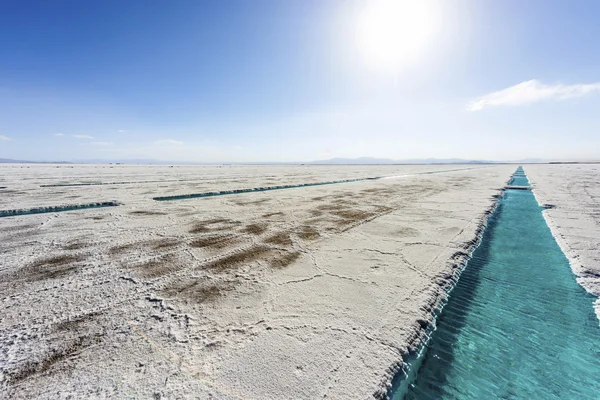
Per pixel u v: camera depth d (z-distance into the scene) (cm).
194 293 315
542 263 430
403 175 2567
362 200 1007
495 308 304
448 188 1405
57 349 220
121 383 186
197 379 190
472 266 419
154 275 365
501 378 209
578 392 197
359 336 239
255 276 363
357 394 179
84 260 416
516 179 2012
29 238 529
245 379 190
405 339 238
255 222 668
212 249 471
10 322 256
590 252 455
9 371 196
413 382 201
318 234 564
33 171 2927
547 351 238
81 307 284
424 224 643
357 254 448
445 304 310
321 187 1483
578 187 1355
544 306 308
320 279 355
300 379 190
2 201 938
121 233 567
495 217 755
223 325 253
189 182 1741
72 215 739
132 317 266
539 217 748
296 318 265
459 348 239
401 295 315
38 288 325
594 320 282
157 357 211
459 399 189
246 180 1923
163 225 635
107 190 1284
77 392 179
